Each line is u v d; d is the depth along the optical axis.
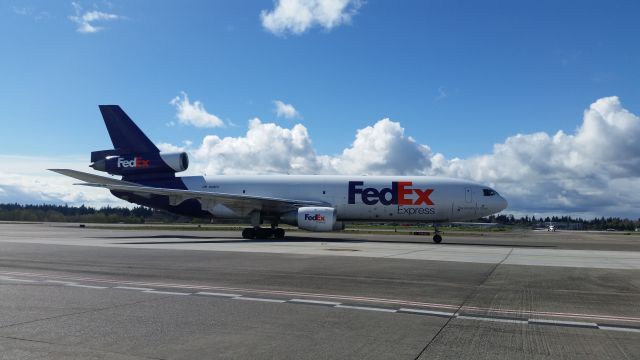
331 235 46.84
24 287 11.27
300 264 16.91
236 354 6.15
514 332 7.52
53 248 23.06
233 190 36.28
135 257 18.94
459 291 11.50
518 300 10.39
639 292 11.72
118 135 37.38
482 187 33.94
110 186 30.42
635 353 6.44
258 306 9.34
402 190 34.03
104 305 9.24
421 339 7.02
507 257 21.56
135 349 6.30
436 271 15.40
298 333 7.27
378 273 14.62
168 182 37.16
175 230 53.59
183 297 10.20
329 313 8.77
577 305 9.88
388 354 6.23
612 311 9.31
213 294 10.62
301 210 32.72
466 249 26.84
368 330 7.53
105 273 13.93
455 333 7.41
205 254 20.62
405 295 10.81
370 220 35.44
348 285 12.16
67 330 7.24
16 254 19.67
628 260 20.98
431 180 34.38
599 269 16.88
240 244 27.95
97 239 31.86
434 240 35.12
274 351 6.31
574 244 37.38
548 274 15.17
